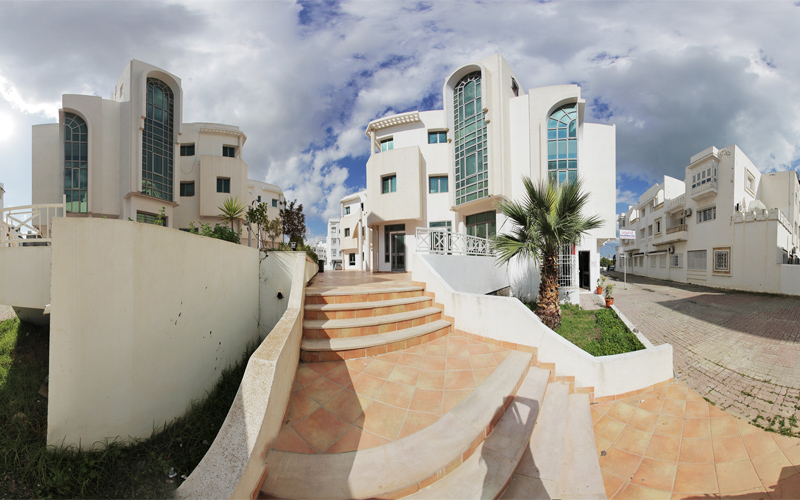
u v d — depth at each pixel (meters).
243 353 4.99
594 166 12.95
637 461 3.20
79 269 2.50
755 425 3.75
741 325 8.96
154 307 2.89
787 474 2.97
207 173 19.12
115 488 2.19
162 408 2.94
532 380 4.02
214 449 2.02
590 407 4.04
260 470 2.18
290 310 3.98
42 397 3.46
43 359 4.61
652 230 28.25
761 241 16.34
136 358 2.70
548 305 7.70
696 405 4.20
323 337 4.49
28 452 2.46
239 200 19.58
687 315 10.60
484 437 2.83
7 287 4.09
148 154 16.30
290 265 5.83
